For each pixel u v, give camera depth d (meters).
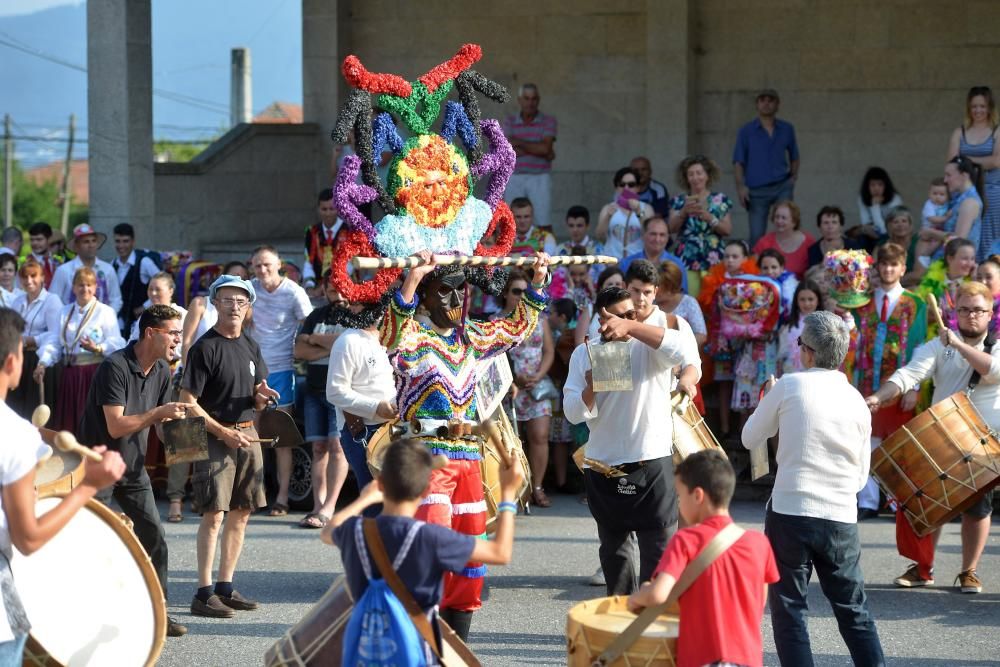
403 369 9.64
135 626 8.75
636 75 23.88
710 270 16.92
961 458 11.60
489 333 10.10
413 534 7.03
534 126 21.39
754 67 23.31
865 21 22.77
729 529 7.58
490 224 10.59
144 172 21.78
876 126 22.88
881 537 14.48
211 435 11.49
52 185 122.62
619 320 10.12
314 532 14.84
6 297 18.25
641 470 10.33
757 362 16.19
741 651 7.41
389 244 9.91
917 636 10.98
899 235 17.48
